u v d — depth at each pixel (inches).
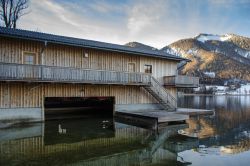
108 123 736.3
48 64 705.6
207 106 1469.0
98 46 740.7
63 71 671.1
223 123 784.3
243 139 549.0
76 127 660.1
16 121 649.6
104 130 623.8
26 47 671.8
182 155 420.2
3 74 579.2
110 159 390.6
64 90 736.3
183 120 741.3
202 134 600.4
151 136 565.6
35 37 636.1
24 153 407.5
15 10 1334.9
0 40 633.6
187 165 367.6
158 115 696.4
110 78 759.7
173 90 979.3
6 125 633.6
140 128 667.4
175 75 944.9
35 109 682.2
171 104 937.5
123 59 860.6
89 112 978.7
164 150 451.2
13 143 476.4
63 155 402.3
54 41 663.1
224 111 1181.7
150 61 927.0
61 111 923.4
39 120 689.0
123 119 797.2
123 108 861.2
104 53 816.3
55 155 400.8
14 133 566.3
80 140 510.3
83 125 693.9
